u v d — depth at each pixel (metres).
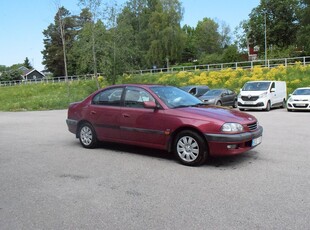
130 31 36.28
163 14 62.66
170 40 62.72
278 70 31.12
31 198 4.86
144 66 63.06
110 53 34.94
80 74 50.50
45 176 5.93
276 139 9.11
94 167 6.48
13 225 3.99
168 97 7.20
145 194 4.93
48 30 79.06
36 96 38.22
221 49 93.19
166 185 5.32
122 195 4.91
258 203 4.49
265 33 64.38
